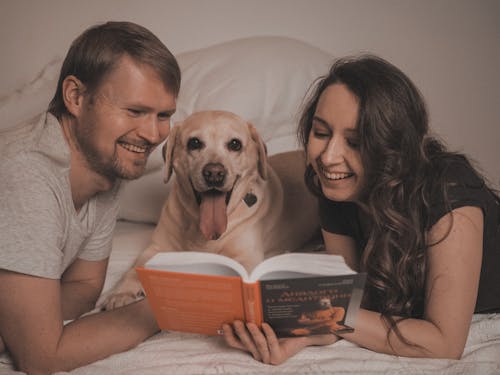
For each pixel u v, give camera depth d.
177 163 1.89
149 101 1.14
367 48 2.91
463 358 1.16
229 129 1.83
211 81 2.44
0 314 1.10
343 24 2.92
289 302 1.00
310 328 1.09
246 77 2.42
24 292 1.08
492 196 1.34
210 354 1.19
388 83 1.19
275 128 2.43
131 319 1.23
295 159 2.34
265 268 0.98
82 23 3.07
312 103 1.40
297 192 2.27
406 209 1.21
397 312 1.24
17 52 3.15
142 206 2.33
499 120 2.86
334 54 2.95
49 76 2.75
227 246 1.93
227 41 3.00
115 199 1.46
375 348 1.18
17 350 1.12
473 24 2.81
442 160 1.27
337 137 1.20
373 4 2.87
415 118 1.23
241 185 1.93
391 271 1.24
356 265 1.55
